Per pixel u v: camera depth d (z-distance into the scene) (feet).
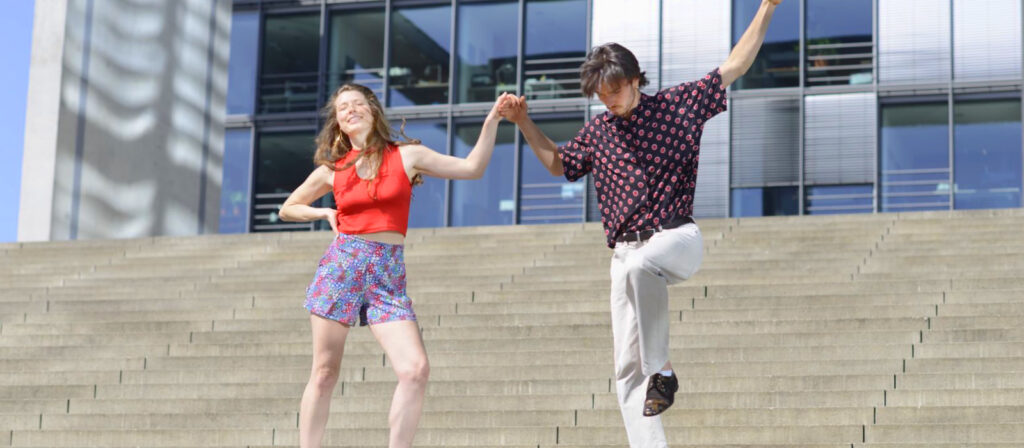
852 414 20.92
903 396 21.40
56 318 31.32
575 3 59.47
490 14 60.49
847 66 55.93
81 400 25.18
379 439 22.11
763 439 20.48
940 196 54.29
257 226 61.31
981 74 54.60
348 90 14.82
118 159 54.34
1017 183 53.78
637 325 15.05
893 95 55.31
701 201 56.24
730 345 25.35
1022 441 19.40
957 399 21.11
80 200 52.54
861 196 54.85
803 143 55.67
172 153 56.75
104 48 54.34
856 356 23.79
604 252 34.35
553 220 57.57
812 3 56.65
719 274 30.58
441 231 38.22
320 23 62.39
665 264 14.35
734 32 57.11
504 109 14.74
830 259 31.40
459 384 24.08
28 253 39.88
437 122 60.29
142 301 32.17
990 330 23.91
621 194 14.64
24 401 25.41
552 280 31.91
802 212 55.21
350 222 14.62
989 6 55.01
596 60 14.42
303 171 61.41
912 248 32.12
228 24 60.59
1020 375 21.47
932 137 54.80
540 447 21.43
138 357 27.58
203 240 39.73
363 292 14.47
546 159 15.06
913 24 55.62
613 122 14.87
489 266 33.78
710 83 14.70
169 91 56.90
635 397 15.25
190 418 23.85
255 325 29.58
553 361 25.31
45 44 52.80
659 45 57.82
